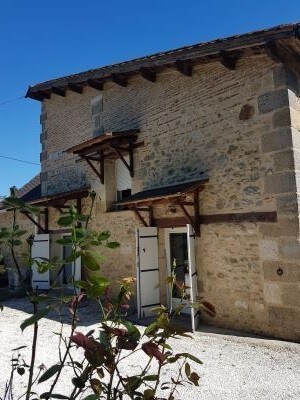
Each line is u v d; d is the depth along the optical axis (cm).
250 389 380
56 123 1090
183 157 712
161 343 147
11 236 159
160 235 746
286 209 551
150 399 145
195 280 646
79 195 903
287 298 543
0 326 661
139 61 726
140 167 802
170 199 627
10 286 1122
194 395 366
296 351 493
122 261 818
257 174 589
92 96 959
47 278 944
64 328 629
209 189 655
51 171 1090
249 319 586
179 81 732
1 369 443
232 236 616
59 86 991
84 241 142
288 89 566
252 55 595
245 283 594
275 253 560
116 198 892
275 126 571
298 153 562
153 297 711
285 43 531
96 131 935
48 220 1059
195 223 658
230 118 635
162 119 762
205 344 532
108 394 141
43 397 139
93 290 138
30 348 524
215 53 597
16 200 159
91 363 130
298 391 374
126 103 855
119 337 141
